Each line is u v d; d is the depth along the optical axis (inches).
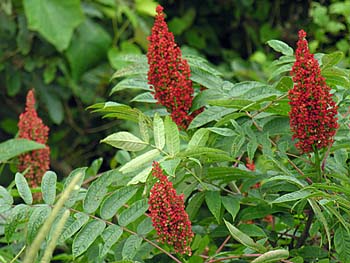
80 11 117.4
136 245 48.5
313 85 47.7
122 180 54.7
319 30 103.0
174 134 47.3
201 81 55.5
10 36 127.5
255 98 51.6
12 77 127.7
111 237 48.6
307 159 54.6
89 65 125.0
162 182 45.8
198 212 61.1
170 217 45.7
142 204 49.7
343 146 50.3
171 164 45.6
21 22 124.1
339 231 50.8
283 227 61.7
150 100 58.0
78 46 123.6
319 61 57.6
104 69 132.0
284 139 54.5
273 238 56.8
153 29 53.1
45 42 126.2
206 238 56.8
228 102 50.0
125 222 49.3
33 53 127.1
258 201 53.7
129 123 130.4
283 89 51.5
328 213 50.0
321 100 47.8
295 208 53.6
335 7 99.3
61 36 116.6
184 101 53.7
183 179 52.9
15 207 49.5
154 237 54.7
